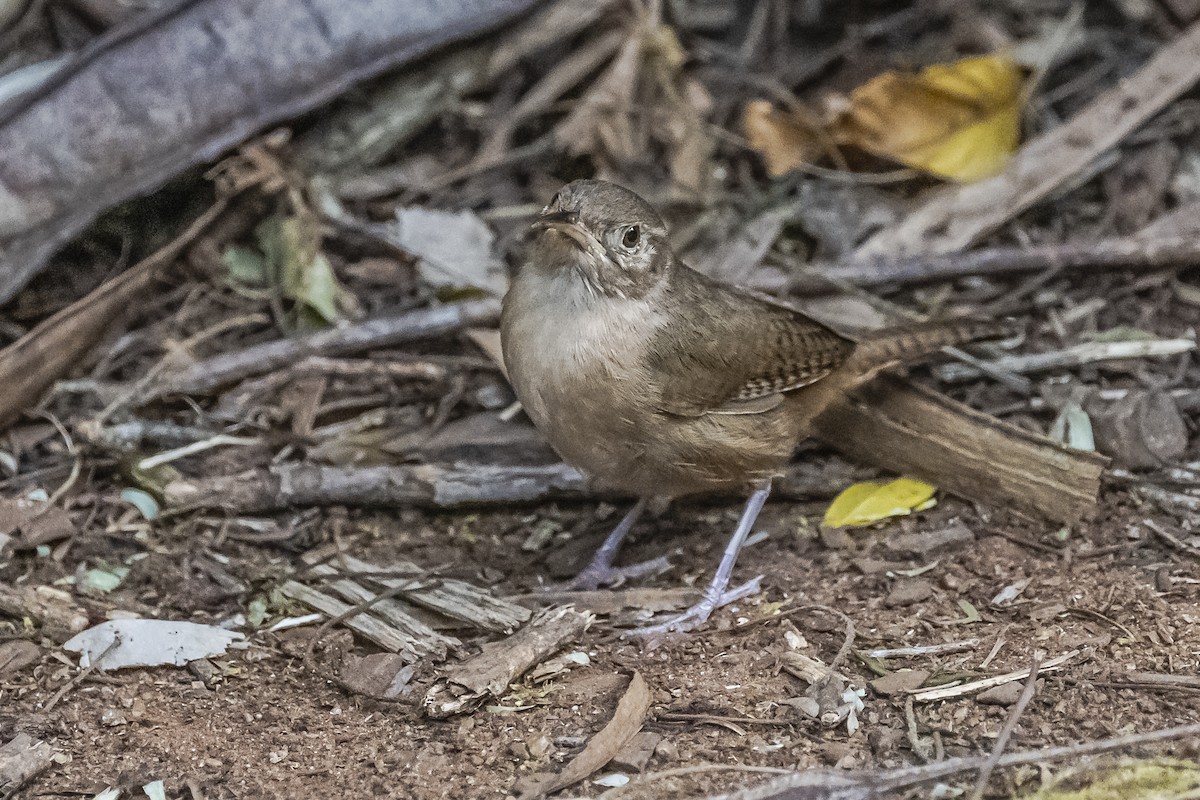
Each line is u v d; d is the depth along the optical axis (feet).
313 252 39.58
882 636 29.63
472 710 27.73
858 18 47.01
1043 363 37.32
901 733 26.55
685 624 30.78
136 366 37.68
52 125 36.94
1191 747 25.35
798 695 27.91
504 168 43.21
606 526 34.81
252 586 31.86
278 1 38.93
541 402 30.32
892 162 42.63
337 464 35.45
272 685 28.76
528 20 42.80
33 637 29.99
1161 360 37.65
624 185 42.27
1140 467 34.58
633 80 42.98
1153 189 41.70
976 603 30.60
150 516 33.86
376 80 42.63
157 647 29.50
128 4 42.01
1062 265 39.29
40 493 34.27
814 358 31.81
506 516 35.04
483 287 39.29
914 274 39.17
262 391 36.88
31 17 41.65
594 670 29.19
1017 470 33.63
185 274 40.01
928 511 34.40
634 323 29.78
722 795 24.45
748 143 43.29
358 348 37.68
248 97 38.83
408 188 42.47
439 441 35.81
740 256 40.52
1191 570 31.04
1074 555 32.01
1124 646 28.60
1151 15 46.16
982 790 24.39
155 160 37.88
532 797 24.99
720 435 31.07
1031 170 41.27
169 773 25.88
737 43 46.75
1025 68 44.86
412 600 31.19
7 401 35.70
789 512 35.19
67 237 36.78
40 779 25.73
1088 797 24.27
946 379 37.37
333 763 26.23
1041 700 27.09
